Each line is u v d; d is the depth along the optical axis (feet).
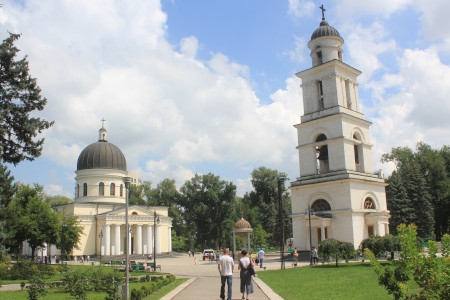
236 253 194.08
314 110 172.76
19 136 93.91
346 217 152.76
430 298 32.60
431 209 224.33
